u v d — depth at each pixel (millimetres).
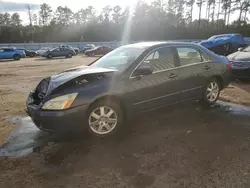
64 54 26594
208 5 64688
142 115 4559
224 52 13422
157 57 4305
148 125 4270
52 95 3475
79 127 3555
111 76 3824
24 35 64812
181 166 2928
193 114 4789
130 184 2607
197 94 4969
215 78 5273
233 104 5445
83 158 3176
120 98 3816
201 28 63594
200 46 5059
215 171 2811
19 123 4570
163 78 4273
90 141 3678
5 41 63562
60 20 74812
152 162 3031
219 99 5836
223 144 3484
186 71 4637
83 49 37594
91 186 2590
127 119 4023
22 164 3072
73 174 2822
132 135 3867
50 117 3383
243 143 3504
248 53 8227
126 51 4582
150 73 3875
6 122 4637
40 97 3754
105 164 3016
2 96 6859
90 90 3580
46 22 74750
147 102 4129
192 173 2781
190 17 67250
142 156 3188
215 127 4125
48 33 67812
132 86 3900
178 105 4883
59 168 2959
